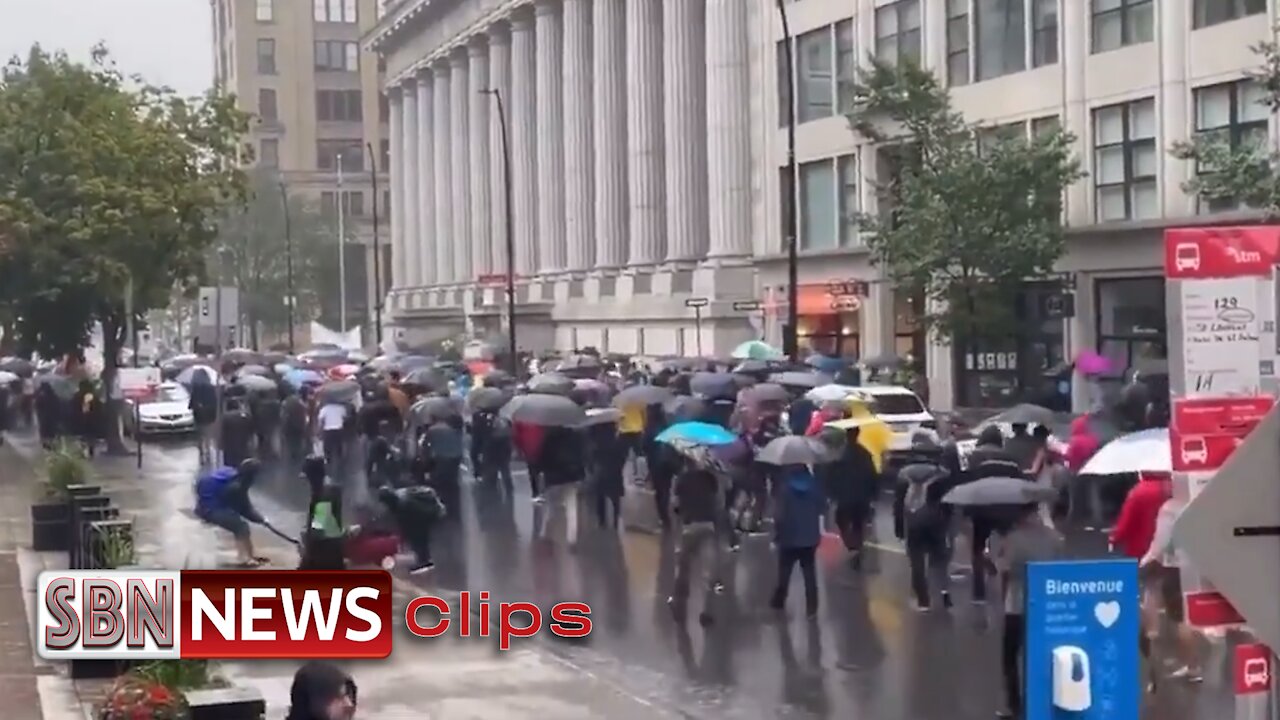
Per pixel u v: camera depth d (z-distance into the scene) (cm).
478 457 2977
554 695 1334
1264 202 2612
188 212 4003
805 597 1755
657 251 6128
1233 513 501
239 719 1027
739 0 5284
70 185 3722
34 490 2588
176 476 3259
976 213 3359
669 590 1867
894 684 1385
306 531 1778
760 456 1716
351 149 13150
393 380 3475
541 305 6938
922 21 4191
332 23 13125
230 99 4184
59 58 3975
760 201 5091
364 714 1262
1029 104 3797
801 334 4772
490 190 8150
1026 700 917
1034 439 2173
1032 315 3769
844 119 4466
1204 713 1244
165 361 7288
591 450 2533
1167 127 3375
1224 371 767
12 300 3791
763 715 1287
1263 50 2716
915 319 3662
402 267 10194
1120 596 917
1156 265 3391
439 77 8950
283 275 10188
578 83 6831
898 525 2130
